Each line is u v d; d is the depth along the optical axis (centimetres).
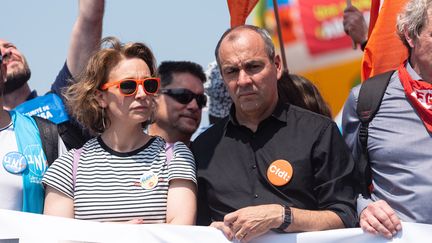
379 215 1294
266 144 1377
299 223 1301
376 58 1591
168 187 1352
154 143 1380
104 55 1385
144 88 1362
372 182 1382
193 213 1342
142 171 1352
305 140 1366
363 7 2270
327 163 1355
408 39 1370
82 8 1666
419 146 1334
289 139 1373
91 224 1306
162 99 1730
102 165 1357
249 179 1369
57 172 1359
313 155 1360
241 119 1405
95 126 1401
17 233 1307
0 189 1373
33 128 1430
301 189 1348
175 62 1752
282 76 1564
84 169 1357
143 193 1339
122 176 1348
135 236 1302
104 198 1335
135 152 1366
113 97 1365
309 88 1566
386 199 1348
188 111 1725
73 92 1414
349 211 1334
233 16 1730
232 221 1300
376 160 1363
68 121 1564
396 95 1363
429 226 1285
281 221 1295
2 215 1309
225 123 1419
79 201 1342
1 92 1417
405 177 1331
